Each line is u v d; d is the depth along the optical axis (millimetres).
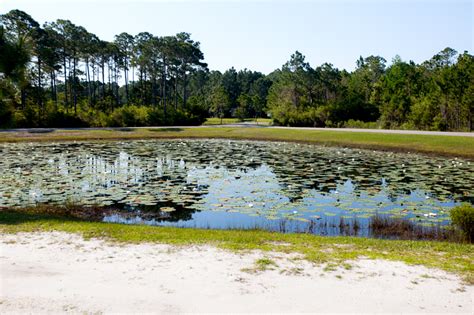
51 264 5742
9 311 4348
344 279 5340
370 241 7289
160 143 29453
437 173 15617
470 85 40281
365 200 11414
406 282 5270
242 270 5609
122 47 59625
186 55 57469
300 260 6059
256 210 10406
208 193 12398
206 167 17500
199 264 5820
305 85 58125
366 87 65250
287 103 56375
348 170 16516
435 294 4914
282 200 11484
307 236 7660
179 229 8023
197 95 91812
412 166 17531
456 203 11000
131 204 11102
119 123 46906
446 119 42469
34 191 12438
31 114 41344
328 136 30297
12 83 11789
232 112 90062
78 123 44125
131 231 7609
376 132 31812
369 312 4426
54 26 48969
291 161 19359
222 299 4691
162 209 10562
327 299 4734
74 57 52250
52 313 4316
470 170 16266
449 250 6723
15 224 7957
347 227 8961
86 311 4371
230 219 9758
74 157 20578
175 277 5320
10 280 5160
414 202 11109
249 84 104938
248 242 7027
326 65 59188
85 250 6371
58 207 10531
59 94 62125
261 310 4434
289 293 4879
